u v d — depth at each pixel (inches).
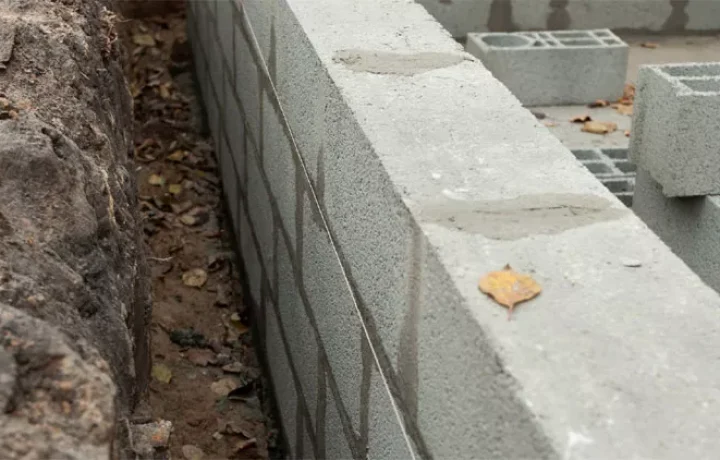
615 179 150.8
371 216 70.5
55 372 48.1
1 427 44.8
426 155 67.8
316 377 99.6
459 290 52.7
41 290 57.7
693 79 121.6
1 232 61.3
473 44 216.4
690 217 124.6
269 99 119.0
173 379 136.8
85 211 67.4
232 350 145.6
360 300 76.3
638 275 54.8
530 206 61.5
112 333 64.1
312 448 105.3
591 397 45.6
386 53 88.2
